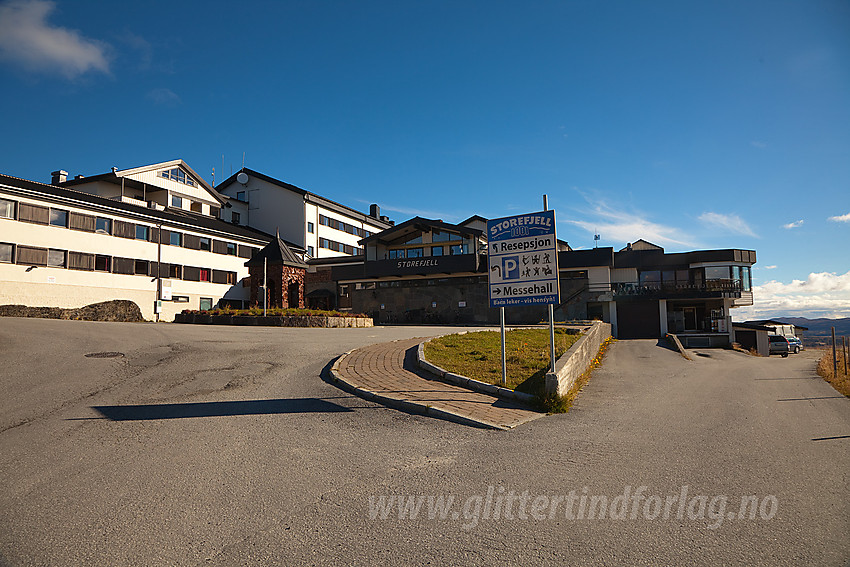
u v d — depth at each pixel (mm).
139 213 33219
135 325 19375
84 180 36656
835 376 14336
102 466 4926
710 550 3369
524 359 11180
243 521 3787
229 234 39406
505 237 9383
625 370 15438
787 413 8289
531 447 5840
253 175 50000
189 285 36406
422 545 3439
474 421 6859
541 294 8953
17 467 4879
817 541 3486
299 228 47531
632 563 3193
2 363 10055
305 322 21359
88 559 3230
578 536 3586
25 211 27344
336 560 3232
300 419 6801
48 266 28172
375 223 59875
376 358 11383
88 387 8391
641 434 6543
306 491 4387
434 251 37969
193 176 42688
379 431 6371
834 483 4680
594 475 4879
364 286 37719
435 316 35469
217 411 7090
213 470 4852
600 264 34781
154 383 8797
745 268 36938
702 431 6777
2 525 3695
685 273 36562
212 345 13398
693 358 22609
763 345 33312
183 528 3662
